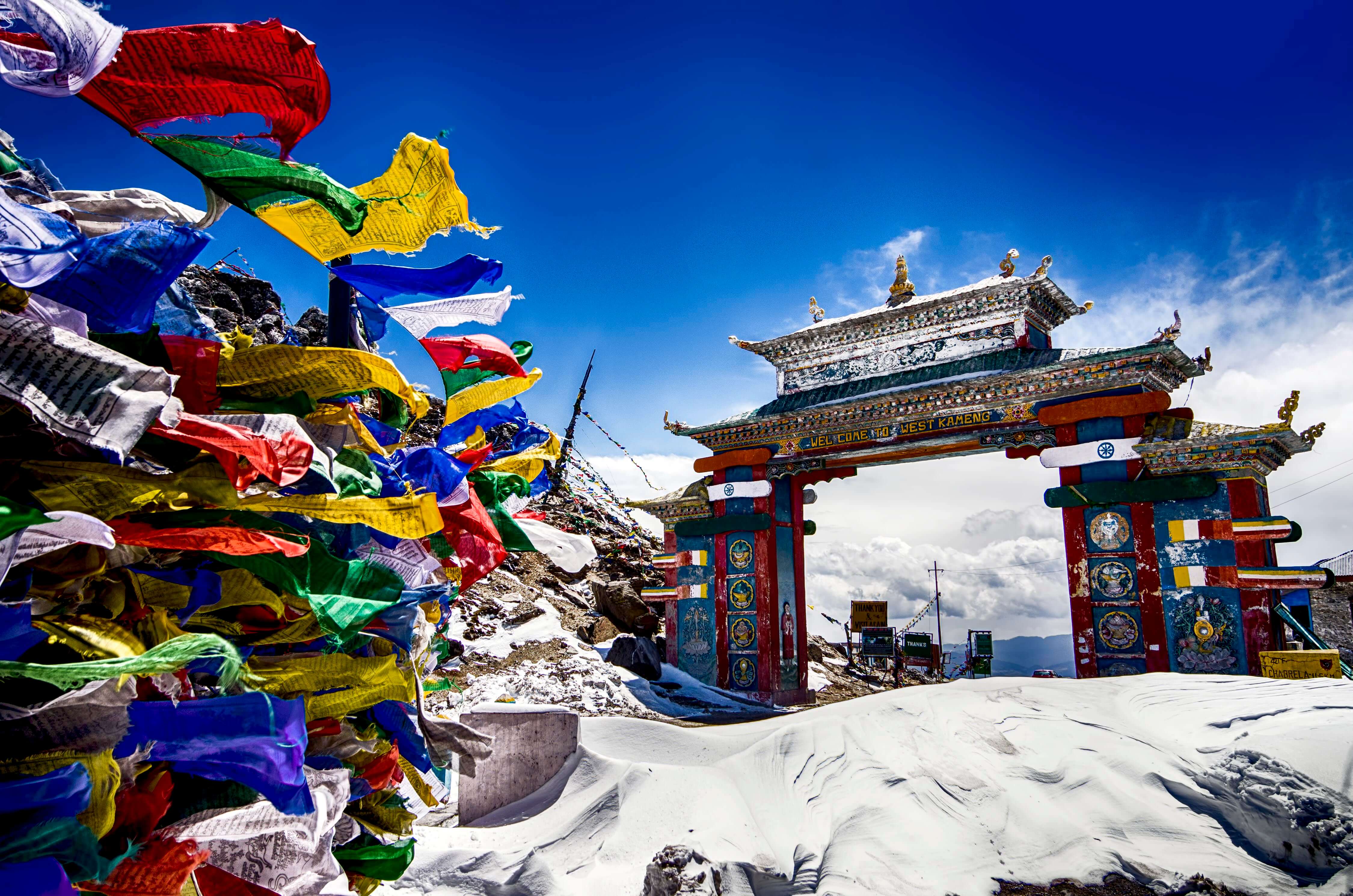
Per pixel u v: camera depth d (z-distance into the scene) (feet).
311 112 7.22
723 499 56.75
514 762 24.84
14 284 5.77
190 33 6.59
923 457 51.57
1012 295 47.96
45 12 5.46
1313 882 17.94
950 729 24.86
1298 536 36.76
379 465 10.18
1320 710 23.89
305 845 8.48
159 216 8.32
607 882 19.30
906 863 19.22
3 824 5.41
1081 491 41.93
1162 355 41.32
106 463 6.65
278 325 60.08
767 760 24.17
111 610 6.88
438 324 9.69
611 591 62.49
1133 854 18.93
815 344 56.49
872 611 90.27
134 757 6.39
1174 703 26.37
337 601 8.25
